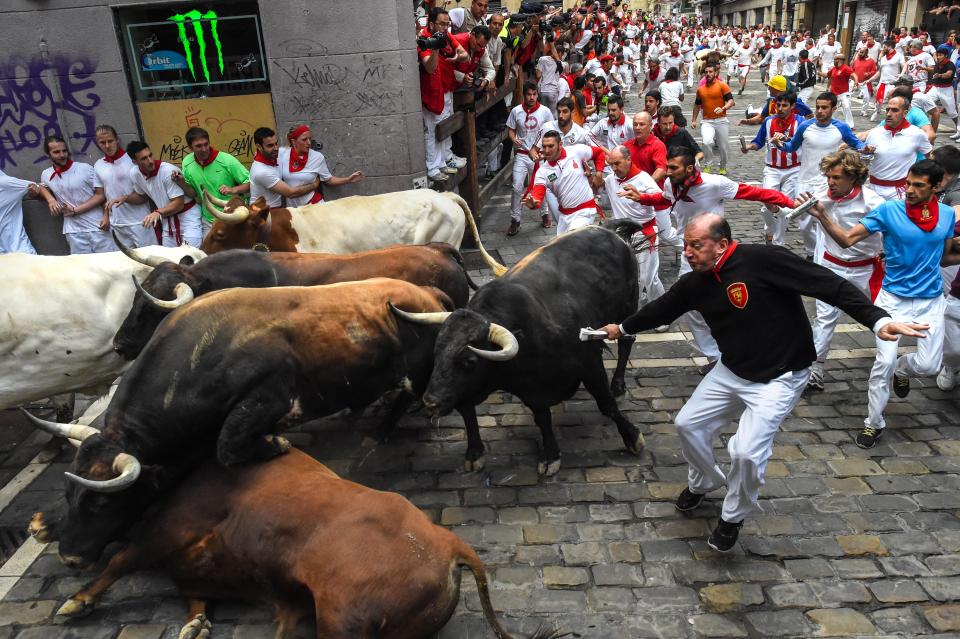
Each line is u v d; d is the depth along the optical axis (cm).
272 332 417
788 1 4469
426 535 344
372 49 841
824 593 384
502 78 1315
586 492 477
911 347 654
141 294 473
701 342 623
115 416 391
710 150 1290
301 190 769
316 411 455
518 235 1059
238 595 378
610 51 2728
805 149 841
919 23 2809
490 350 436
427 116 926
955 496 457
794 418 555
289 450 411
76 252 840
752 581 394
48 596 406
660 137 952
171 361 396
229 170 777
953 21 2473
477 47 1030
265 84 865
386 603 325
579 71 1683
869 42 2047
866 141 821
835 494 463
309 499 358
